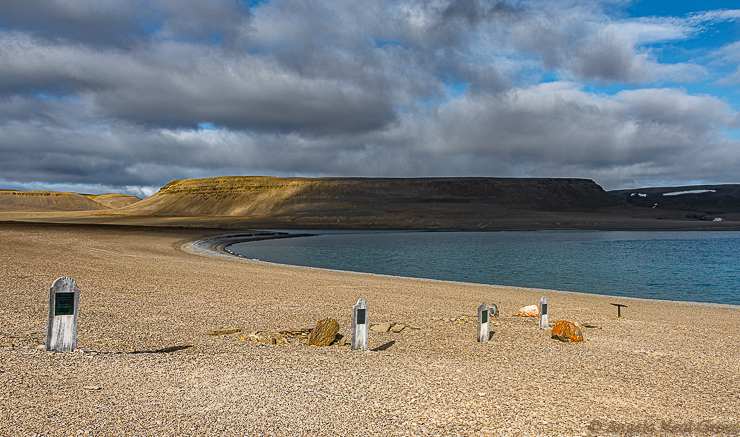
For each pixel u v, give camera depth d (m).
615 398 7.22
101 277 21.06
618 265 45.81
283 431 5.45
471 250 65.50
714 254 59.59
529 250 66.12
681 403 7.12
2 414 5.43
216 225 156.12
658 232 134.62
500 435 5.63
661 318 17.20
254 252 58.66
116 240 54.78
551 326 14.23
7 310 12.44
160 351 9.21
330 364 8.59
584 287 31.14
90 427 5.24
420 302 18.84
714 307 22.16
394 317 14.91
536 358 9.80
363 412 6.17
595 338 12.44
